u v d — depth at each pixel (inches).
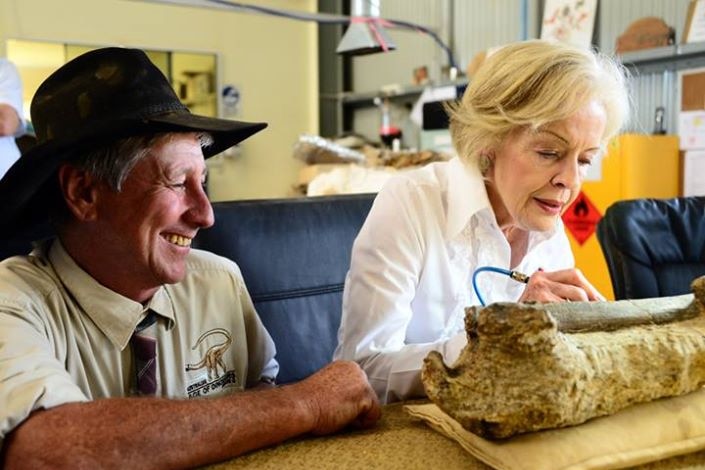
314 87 257.0
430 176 54.9
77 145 34.7
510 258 55.9
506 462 26.8
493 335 26.7
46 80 37.6
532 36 184.2
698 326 31.6
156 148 36.4
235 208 66.3
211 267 48.4
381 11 246.7
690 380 30.1
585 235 135.2
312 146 187.0
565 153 45.3
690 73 143.3
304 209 70.3
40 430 27.3
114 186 36.4
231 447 29.5
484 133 47.9
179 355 44.3
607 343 29.0
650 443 28.5
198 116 38.4
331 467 28.8
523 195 47.4
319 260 69.2
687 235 78.3
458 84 192.4
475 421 26.9
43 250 41.0
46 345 33.3
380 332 49.2
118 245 37.9
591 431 28.1
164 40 228.1
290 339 66.1
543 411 26.7
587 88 43.4
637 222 77.3
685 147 142.9
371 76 256.1
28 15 206.1
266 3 243.6
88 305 39.3
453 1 216.2
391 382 45.1
